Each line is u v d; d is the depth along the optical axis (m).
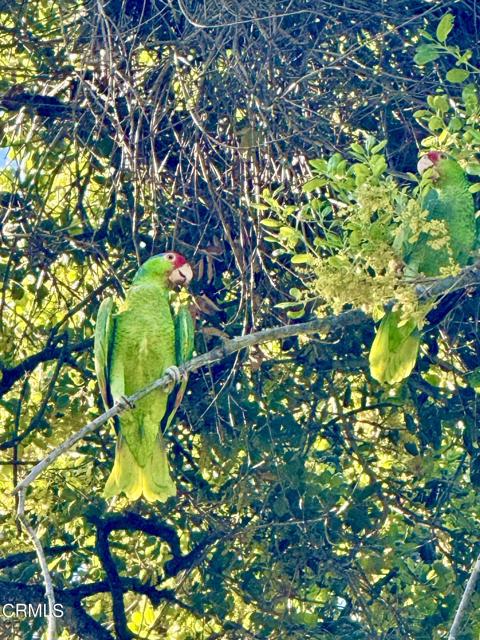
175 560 12.58
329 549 12.44
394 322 10.04
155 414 10.12
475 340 12.60
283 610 12.26
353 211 8.41
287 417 12.48
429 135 11.55
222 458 12.19
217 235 11.89
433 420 12.87
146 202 11.39
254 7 10.73
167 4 11.00
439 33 9.02
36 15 12.95
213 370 12.52
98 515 12.74
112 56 10.82
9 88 12.60
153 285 10.57
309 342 12.20
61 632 12.80
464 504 12.99
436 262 10.61
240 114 12.19
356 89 11.15
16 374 12.92
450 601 12.41
